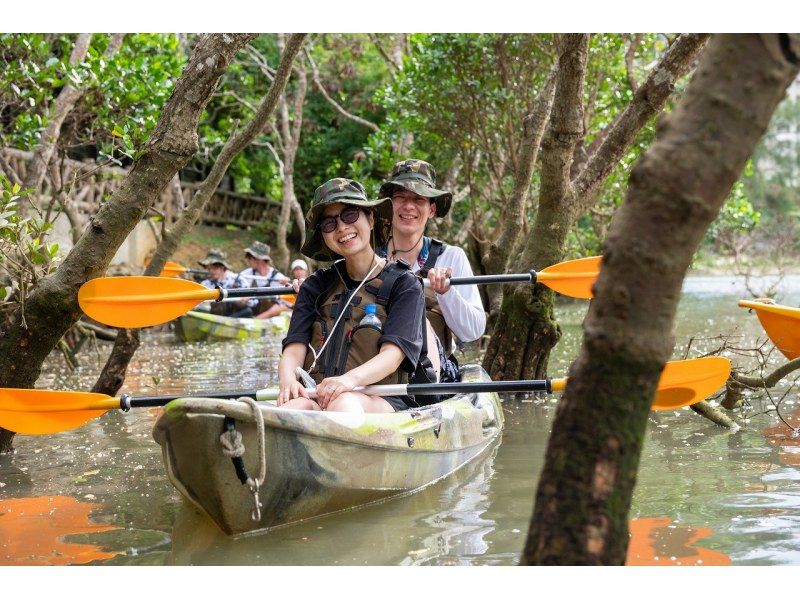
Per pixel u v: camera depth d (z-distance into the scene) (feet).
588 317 6.38
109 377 19.36
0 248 15.40
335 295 13.34
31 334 14.26
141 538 10.40
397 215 16.98
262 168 72.02
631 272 6.10
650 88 19.61
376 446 11.53
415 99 35.68
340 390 11.81
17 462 14.80
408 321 12.70
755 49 5.82
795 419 17.25
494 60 32.73
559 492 6.33
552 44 31.81
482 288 39.45
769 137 156.15
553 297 21.24
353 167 51.93
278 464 10.23
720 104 5.88
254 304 45.60
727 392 17.83
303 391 12.10
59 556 9.78
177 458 9.89
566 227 20.76
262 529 10.57
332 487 10.97
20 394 13.11
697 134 5.92
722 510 11.02
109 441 16.53
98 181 46.42
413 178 16.74
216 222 69.87
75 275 14.23
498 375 21.52
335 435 10.87
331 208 12.84
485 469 13.87
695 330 37.35
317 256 13.80
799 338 16.92
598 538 6.20
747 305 17.37
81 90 25.71
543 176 20.04
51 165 28.32
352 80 67.46
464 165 41.55
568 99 18.69
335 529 10.62
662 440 15.64
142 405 12.97
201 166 71.41
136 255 53.06
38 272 15.84
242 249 66.28
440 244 17.44
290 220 73.20
